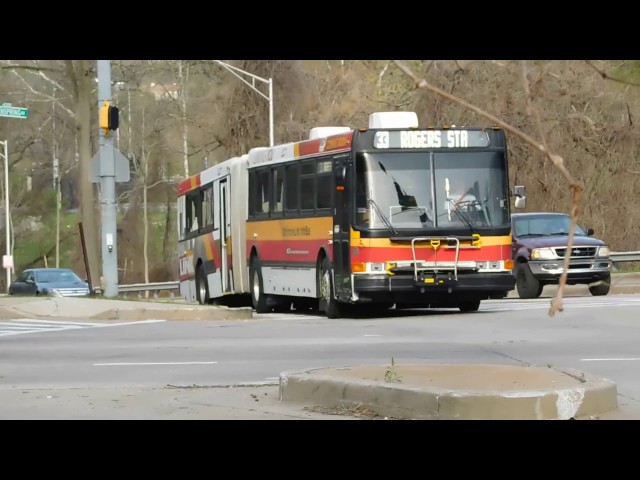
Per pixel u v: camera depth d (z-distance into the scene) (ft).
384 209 250.57
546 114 472.85
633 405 122.31
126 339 217.15
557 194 506.07
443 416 111.55
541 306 282.36
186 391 138.92
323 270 269.23
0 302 305.32
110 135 334.85
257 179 313.12
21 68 595.88
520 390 112.68
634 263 513.86
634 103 497.87
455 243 252.01
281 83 609.42
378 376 125.49
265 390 138.82
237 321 264.93
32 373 161.58
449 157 254.68
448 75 440.45
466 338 203.31
